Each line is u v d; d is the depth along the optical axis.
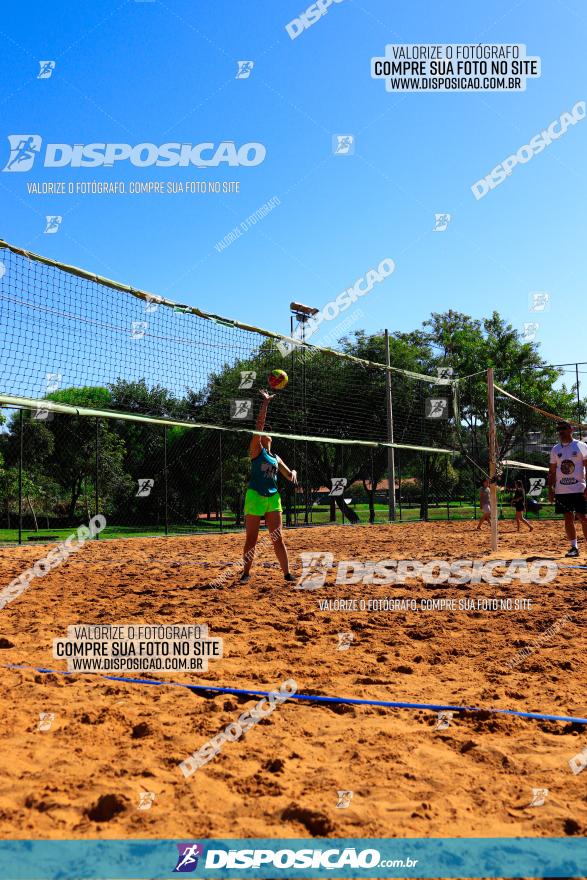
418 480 29.97
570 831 2.03
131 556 10.62
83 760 2.48
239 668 3.79
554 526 18.28
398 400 26.41
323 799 2.21
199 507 27.31
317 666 3.85
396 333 38.91
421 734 2.81
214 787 2.29
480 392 32.69
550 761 2.52
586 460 8.95
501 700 3.26
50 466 27.19
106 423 26.89
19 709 3.03
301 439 16.41
